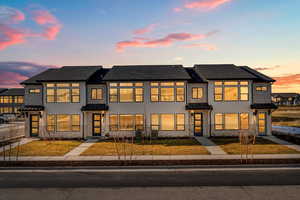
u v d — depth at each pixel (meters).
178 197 7.91
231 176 10.16
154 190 8.59
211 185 9.05
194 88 21.27
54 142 18.50
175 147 16.03
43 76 21.70
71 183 9.44
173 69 23.11
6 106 57.62
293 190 8.46
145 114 20.78
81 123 20.75
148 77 20.75
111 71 22.56
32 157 13.36
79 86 20.94
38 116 21.27
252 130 20.61
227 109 20.80
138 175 10.44
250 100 20.81
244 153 13.97
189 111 20.67
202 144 17.11
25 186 9.12
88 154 14.06
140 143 17.73
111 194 8.23
